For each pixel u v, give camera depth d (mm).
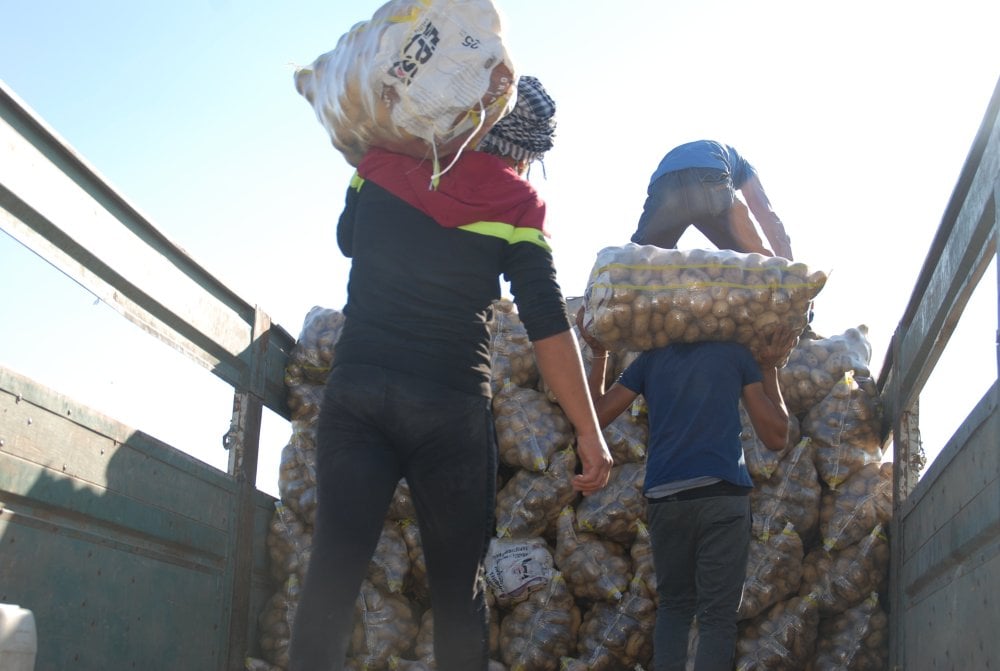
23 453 2469
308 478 4129
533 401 4301
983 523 2365
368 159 2158
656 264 3217
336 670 1890
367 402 1969
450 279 2025
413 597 4164
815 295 3164
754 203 4191
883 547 3926
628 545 4184
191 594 3344
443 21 2006
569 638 3996
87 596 2723
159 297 3262
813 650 3930
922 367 3516
